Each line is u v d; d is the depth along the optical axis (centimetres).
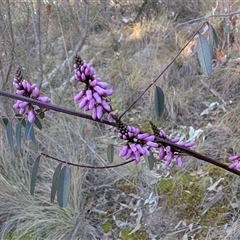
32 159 262
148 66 346
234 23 320
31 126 107
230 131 261
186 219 221
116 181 257
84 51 405
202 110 302
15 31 292
